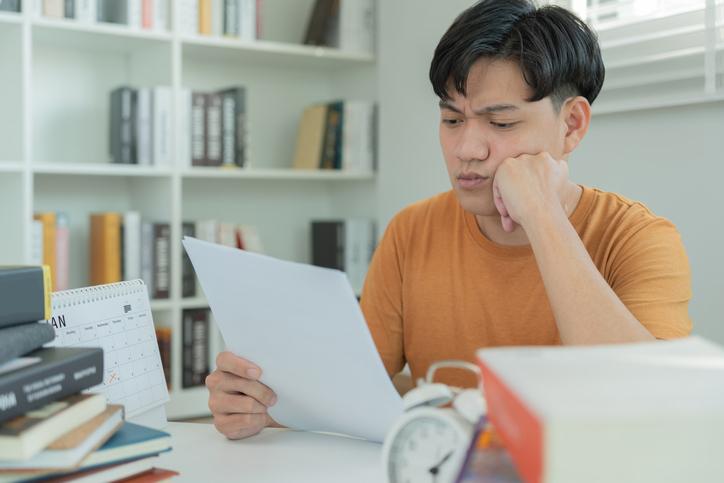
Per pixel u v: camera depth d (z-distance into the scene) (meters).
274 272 0.91
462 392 0.72
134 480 0.78
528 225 1.08
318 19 3.15
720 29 1.98
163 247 2.80
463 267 1.35
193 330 2.86
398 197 3.07
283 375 1.03
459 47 1.13
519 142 1.16
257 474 0.93
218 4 2.90
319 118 3.20
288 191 3.43
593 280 1.01
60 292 1.05
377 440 1.04
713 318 2.02
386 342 1.41
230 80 3.28
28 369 0.74
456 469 0.68
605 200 1.30
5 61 2.60
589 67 1.18
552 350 0.58
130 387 1.10
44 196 2.90
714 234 2.02
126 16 2.72
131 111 2.78
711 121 2.01
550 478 0.44
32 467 0.71
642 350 0.58
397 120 3.06
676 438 0.45
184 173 2.81
